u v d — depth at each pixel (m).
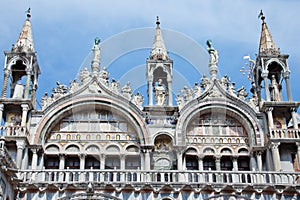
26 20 39.12
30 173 31.80
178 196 31.38
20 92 36.81
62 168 34.84
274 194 31.70
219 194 31.48
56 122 36.03
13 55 36.62
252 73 40.88
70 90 36.56
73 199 30.81
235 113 36.72
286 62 37.44
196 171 32.19
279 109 36.06
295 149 34.91
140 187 31.27
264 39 38.75
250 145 35.84
